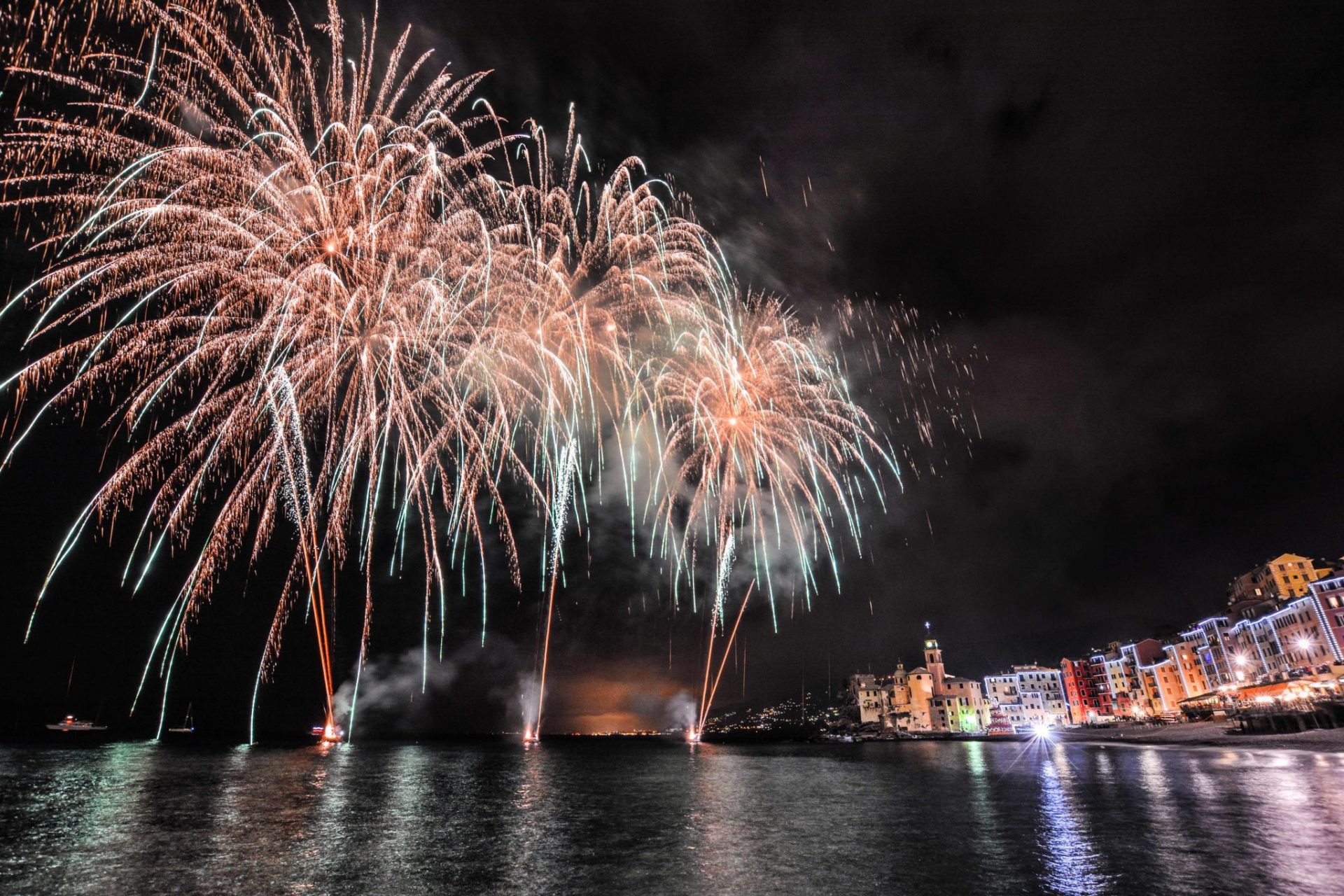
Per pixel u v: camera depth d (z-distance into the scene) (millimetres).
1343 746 59938
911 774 52062
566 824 28500
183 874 19406
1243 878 17766
